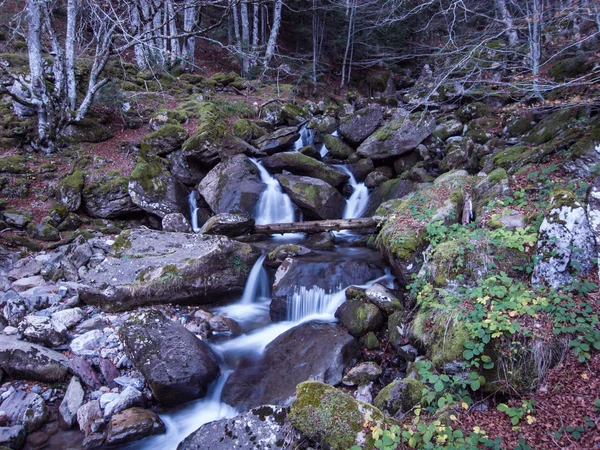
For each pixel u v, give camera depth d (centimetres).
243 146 1078
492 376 393
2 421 421
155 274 638
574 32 875
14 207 815
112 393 468
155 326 519
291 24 1933
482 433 336
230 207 938
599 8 631
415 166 977
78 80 1173
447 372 414
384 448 329
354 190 1061
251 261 738
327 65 1861
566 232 441
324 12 1711
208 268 673
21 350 483
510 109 789
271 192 979
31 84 950
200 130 1034
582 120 730
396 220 666
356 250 788
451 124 1113
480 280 468
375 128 1174
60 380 482
